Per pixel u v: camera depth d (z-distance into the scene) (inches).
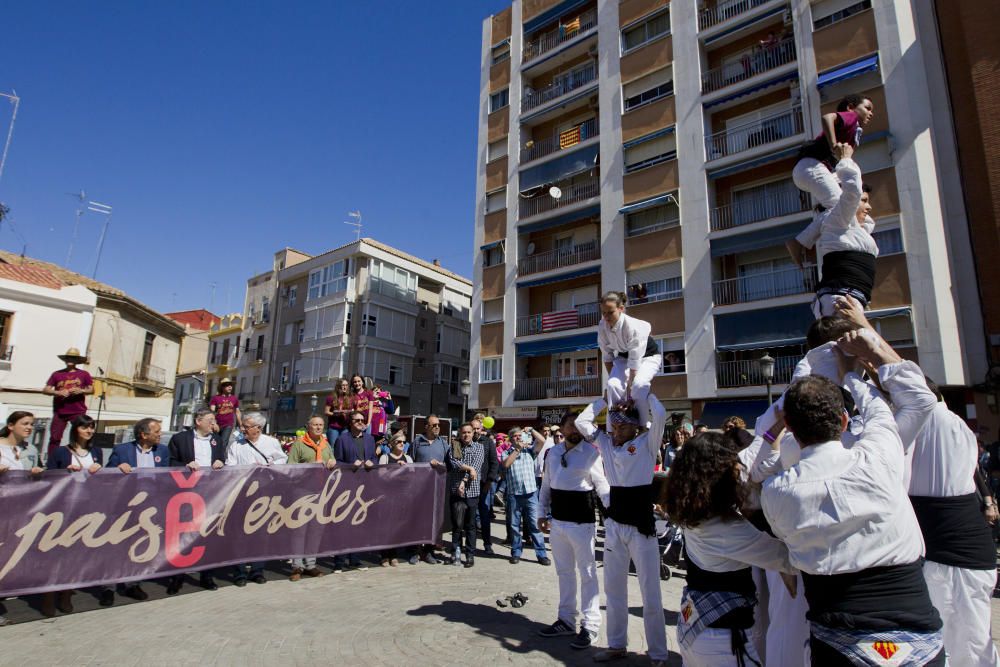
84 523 241.1
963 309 644.1
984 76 663.8
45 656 186.7
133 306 1045.8
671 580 327.0
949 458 136.2
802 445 101.1
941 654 88.5
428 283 1681.8
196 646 197.3
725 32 882.8
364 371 1450.5
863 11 731.4
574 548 219.3
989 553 133.1
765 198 821.9
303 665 182.9
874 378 117.8
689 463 128.7
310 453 329.7
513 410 1040.8
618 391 204.7
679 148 893.2
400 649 199.9
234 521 281.7
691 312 831.1
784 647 132.1
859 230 148.9
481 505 399.2
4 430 247.4
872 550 89.0
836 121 154.2
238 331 1860.2
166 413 967.6
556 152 1071.6
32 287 868.6
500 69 1221.7
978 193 655.8
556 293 1058.7
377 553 370.0
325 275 1577.3
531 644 210.5
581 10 1115.3
